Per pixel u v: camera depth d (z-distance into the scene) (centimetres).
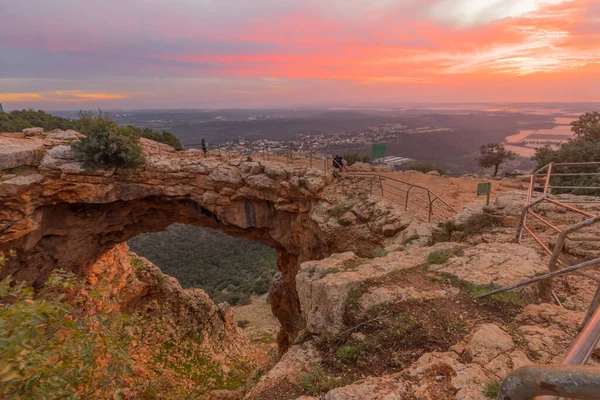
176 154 2572
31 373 382
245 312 4659
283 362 594
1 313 389
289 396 500
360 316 611
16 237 1847
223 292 5475
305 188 1831
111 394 512
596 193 1438
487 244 871
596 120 2570
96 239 2409
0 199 1753
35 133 2367
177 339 2238
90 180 2019
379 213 1479
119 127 2095
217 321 2795
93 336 480
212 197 2138
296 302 2222
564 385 119
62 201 2036
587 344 194
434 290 657
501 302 589
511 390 141
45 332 432
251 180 2031
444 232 1172
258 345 3191
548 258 833
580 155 1880
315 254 1864
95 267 2448
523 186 1998
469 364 424
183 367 2042
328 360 557
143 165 2142
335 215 1662
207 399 1502
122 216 2400
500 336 473
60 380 417
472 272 700
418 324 559
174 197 2236
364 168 2603
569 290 713
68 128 3306
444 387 405
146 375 1714
